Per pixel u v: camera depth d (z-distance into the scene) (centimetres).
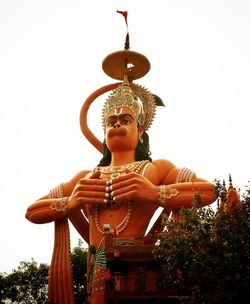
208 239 1579
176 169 2369
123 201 2202
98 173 2292
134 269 2023
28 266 2955
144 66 2609
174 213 2206
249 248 1545
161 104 2669
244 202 1656
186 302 1600
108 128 2458
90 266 2211
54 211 2316
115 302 1816
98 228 2230
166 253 1634
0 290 2875
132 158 2438
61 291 2247
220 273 1532
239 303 1523
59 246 2330
